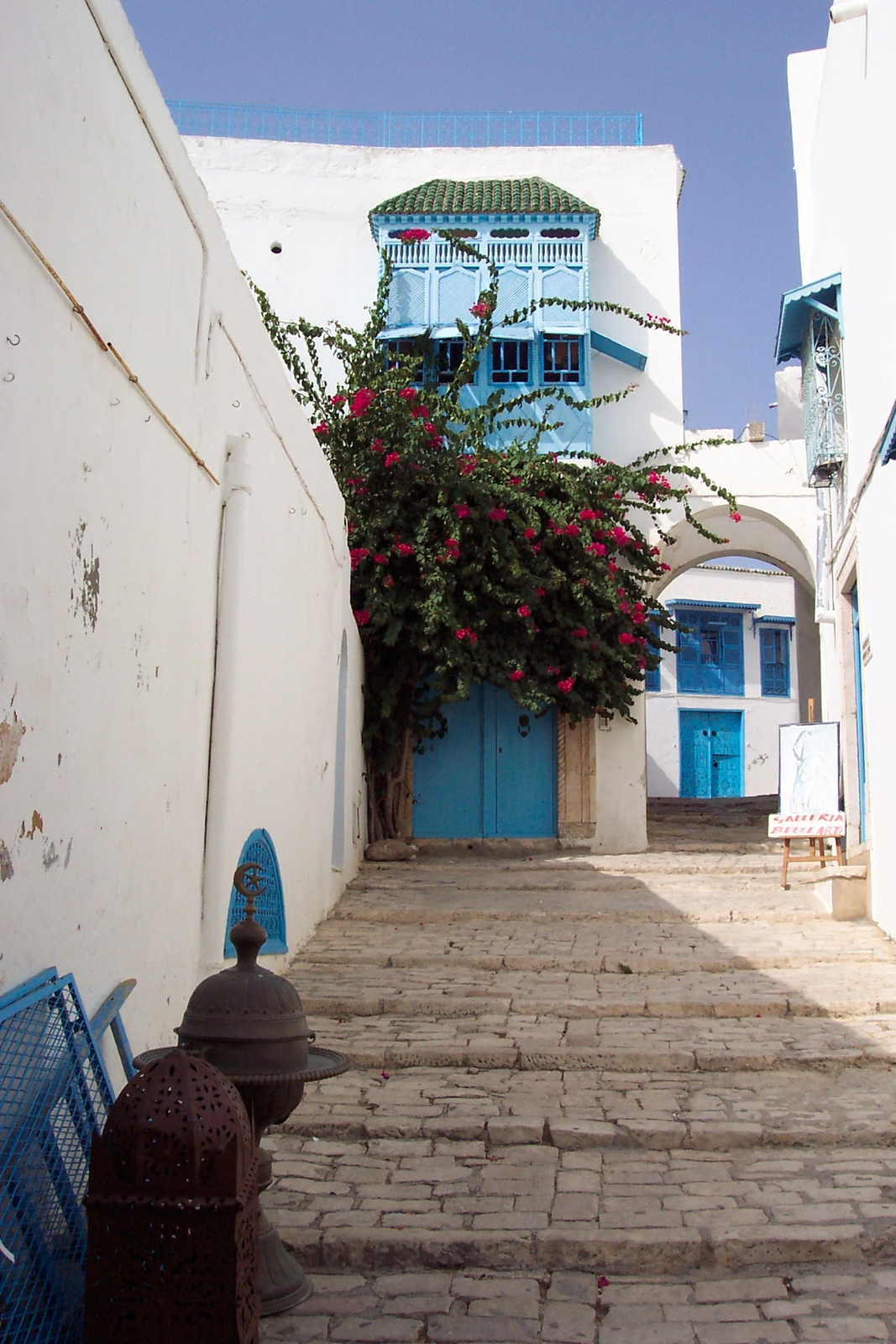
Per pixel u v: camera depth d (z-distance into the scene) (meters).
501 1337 3.70
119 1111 3.13
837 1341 3.65
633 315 13.48
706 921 9.07
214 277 6.01
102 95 4.38
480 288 13.69
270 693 7.14
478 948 8.12
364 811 12.30
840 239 10.45
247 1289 3.12
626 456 13.98
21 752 3.73
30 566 3.78
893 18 7.78
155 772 5.11
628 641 12.44
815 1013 6.67
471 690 13.51
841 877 9.05
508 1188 4.66
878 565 8.70
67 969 4.10
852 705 10.51
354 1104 5.50
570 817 13.20
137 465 4.86
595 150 14.59
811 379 10.91
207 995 3.75
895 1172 4.76
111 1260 3.07
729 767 26.50
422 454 11.73
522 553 12.22
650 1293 3.99
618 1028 6.48
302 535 8.30
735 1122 5.18
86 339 4.25
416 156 14.61
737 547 16.64
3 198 3.54
